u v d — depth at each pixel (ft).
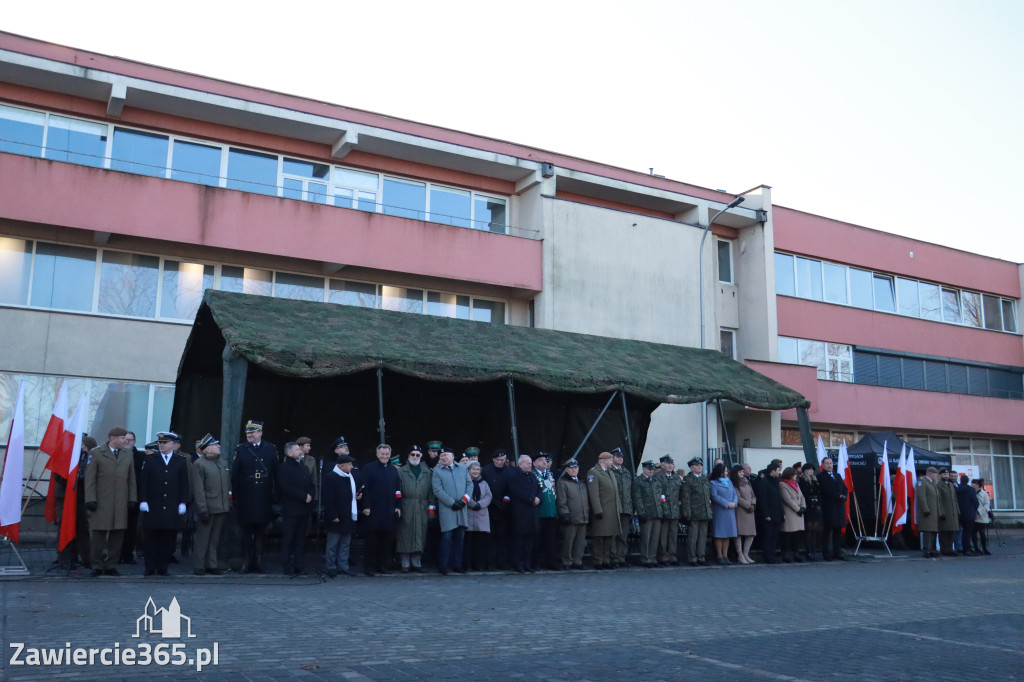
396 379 60.95
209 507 40.29
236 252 72.23
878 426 105.29
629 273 87.76
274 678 20.11
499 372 50.19
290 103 75.00
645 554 51.31
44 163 64.64
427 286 81.00
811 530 58.18
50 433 40.11
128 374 67.82
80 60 67.36
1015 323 126.31
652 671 22.38
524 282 82.33
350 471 42.83
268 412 59.93
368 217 76.33
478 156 81.71
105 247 68.74
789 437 100.12
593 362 58.03
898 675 22.62
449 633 26.96
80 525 40.78
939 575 50.62
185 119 73.05
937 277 116.57
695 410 89.81
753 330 97.76
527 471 46.91
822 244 105.29
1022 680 22.34
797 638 28.14
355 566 46.91
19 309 64.80
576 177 87.35
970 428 113.80
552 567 48.73
